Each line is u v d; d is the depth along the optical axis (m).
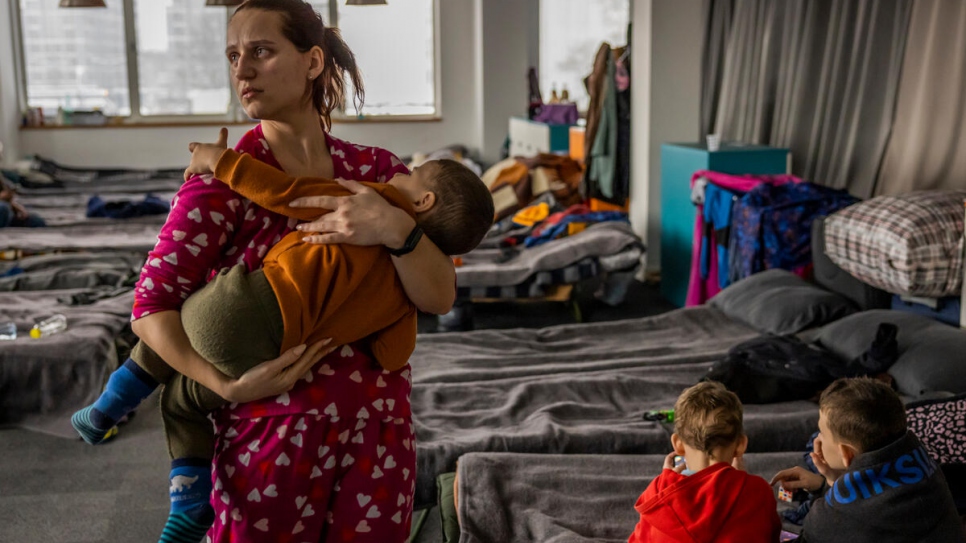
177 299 1.39
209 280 1.45
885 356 3.20
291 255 1.36
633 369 3.66
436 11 9.67
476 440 2.93
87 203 7.54
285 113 1.46
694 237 5.18
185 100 9.55
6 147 8.72
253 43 1.40
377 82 9.77
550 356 3.88
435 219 1.47
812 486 2.42
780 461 2.78
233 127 9.52
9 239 5.76
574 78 9.12
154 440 3.69
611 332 4.25
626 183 6.54
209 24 9.45
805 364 3.29
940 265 3.47
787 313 3.91
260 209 1.42
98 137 9.30
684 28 6.12
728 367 3.30
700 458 2.11
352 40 9.64
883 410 1.95
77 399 3.75
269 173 1.39
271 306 1.33
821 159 4.96
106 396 1.48
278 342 1.34
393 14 9.66
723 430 2.08
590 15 9.04
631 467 2.78
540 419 3.14
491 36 8.98
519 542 2.43
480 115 9.32
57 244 5.64
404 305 1.48
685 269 5.64
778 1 5.43
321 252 1.37
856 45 4.62
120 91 9.47
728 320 4.25
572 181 6.66
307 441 1.39
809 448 2.82
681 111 6.22
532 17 9.02
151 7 9.35
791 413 3.10
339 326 1.40
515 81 9.07
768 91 5.56
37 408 3.75
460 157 8.88
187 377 1.44
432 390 3.44
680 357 3.76
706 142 6.06
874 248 3.62
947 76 4.09
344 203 1.39
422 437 3.03
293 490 1.39
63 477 3.33
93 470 3.40
